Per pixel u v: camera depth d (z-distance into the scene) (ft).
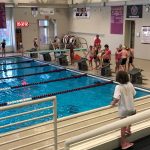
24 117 22.43
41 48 67.51
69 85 33.27
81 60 41.27
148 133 14.97
